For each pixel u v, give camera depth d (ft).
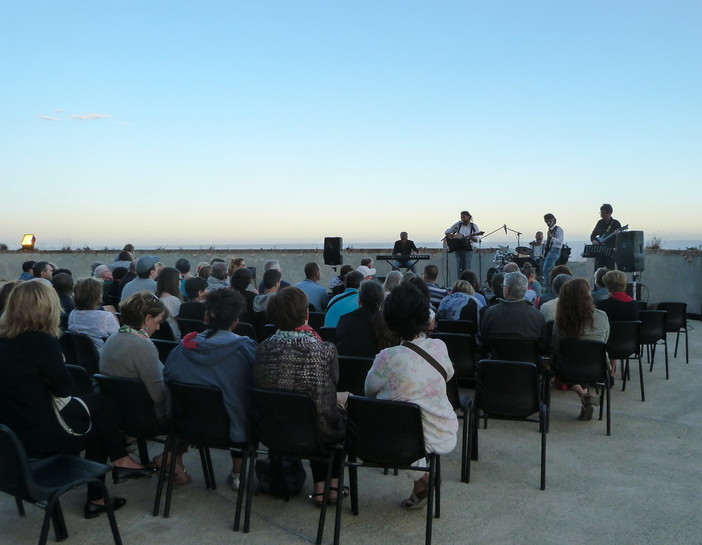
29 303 9.05
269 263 19.33
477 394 12.03
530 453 13.05
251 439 9.99
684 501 10.73
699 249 34.55
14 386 8.99
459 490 11.23
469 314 17.43
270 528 9.86
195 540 9.47
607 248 32.37
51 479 8.45
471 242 40.60
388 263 45.19
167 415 10.51
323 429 9.46
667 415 15.65
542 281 38.22
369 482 11.71
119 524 9.99
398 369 9.39
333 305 16.06
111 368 10.62
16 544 9.45
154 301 10.93
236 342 10.08
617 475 11.87
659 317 18.92
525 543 9.32
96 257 43.55
